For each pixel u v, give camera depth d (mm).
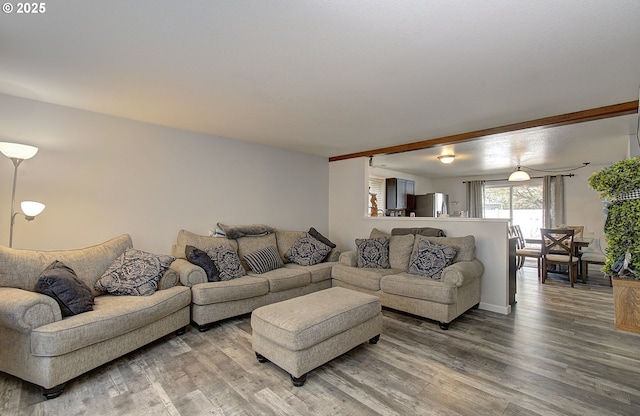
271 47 1898
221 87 2514
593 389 2043
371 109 3025
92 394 1948
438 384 2094
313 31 1723
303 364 2070
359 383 2104
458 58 2016
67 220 3000
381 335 2930
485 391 2014
